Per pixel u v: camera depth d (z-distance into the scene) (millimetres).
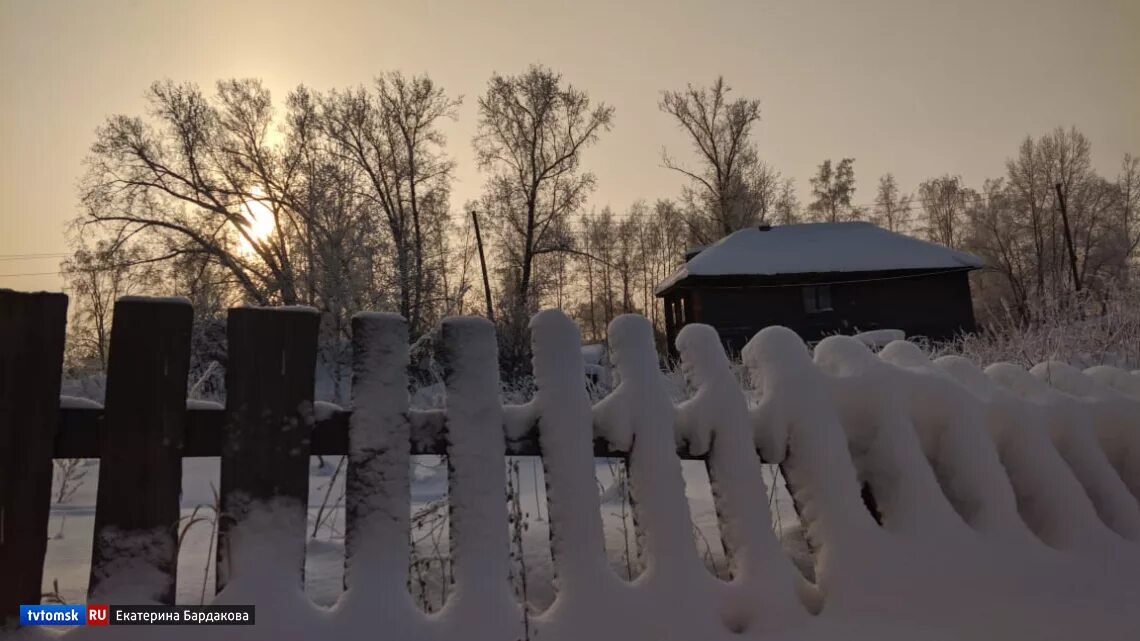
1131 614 2312
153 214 28281
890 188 53469
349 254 23734
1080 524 2746
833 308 24125
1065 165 41250
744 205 36688
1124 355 7176
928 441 2896
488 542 2166
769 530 2396
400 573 2096
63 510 4355
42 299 2123
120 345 2141
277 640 1924
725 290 24297
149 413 2117
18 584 1968
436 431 2367
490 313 24812
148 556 2025
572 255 36844
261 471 2139
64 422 2109
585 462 2328
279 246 27688
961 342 9172
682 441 2531
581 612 2100
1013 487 2957
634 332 2654
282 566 2057
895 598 2332
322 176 27156
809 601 2387
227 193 28453
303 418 2221
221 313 25000
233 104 28719
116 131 27328
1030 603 2352
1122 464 3188
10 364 2055
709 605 2195
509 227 34281
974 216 45500
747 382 6828
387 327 2408
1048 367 3625
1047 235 41656
